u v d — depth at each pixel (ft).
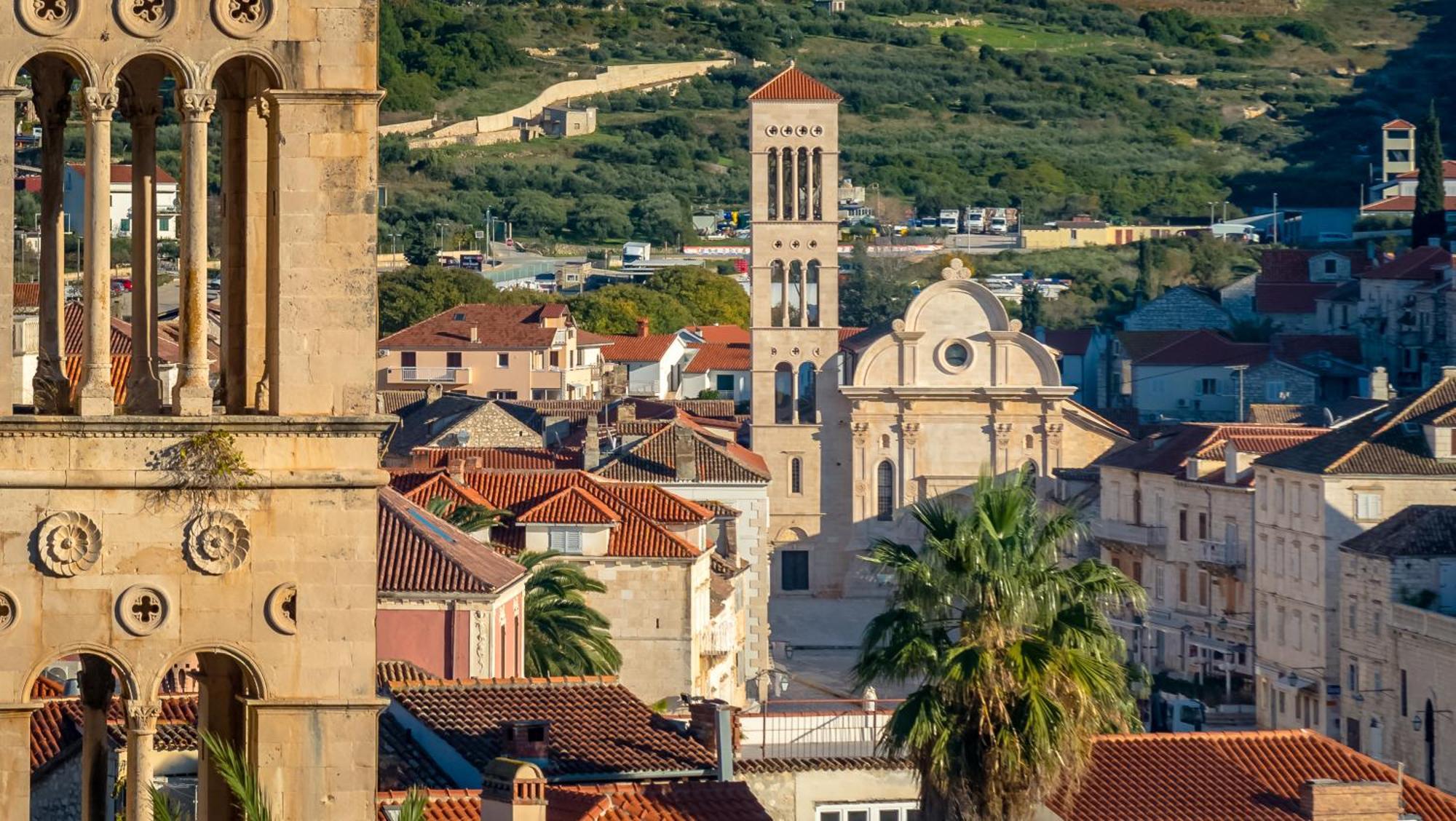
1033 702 548.72
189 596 322.75
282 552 324.39
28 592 319.27
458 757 528.63
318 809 325.62
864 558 576.20
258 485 322.96
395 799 480.23
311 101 323.98
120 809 474.08
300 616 324.39
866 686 572.92
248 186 343.87
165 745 498.28
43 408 334.44
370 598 326.24
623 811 497.05
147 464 320.91
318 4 323.98
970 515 575.79
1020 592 561.02
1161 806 568.00
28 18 317.01
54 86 339.36
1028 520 576.20
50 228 339.98
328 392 325.62
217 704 347.97
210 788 347.77
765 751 591.37
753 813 505.66
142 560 321.32
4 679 318.86
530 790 456.04
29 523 318.65
